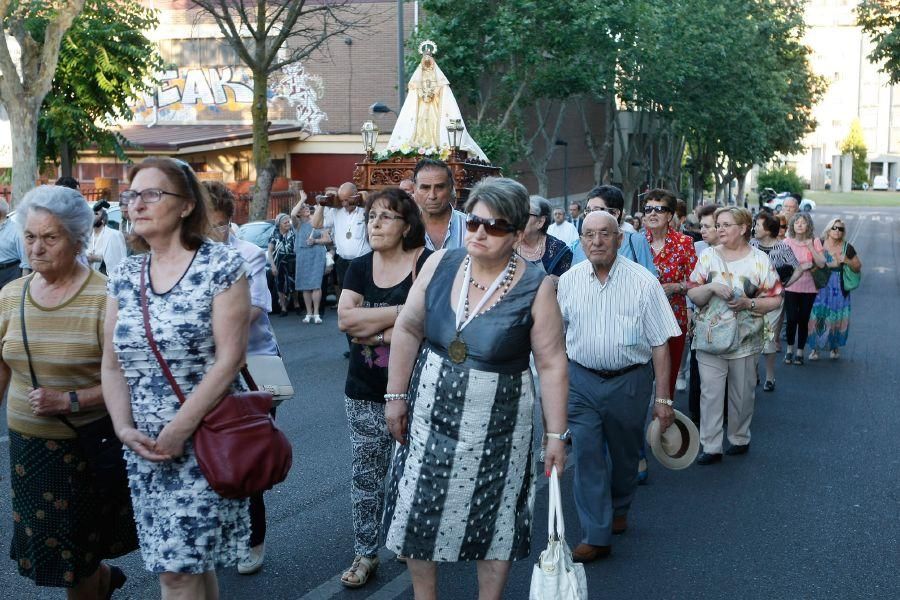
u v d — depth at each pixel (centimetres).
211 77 3375
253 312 529
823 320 1344
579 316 581
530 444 419
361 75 3309
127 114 2442
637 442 602
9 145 2858
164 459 380
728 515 679
